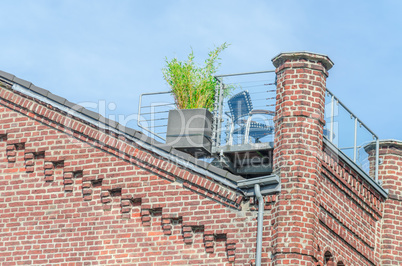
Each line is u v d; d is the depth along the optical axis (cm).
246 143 2230
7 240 2153
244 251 1984
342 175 2159
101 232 2091
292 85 2062
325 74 2105
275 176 1980
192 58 2597
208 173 2045
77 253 2094
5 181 2200
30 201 2164
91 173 2127
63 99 2189
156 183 2078
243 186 2016
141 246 2058
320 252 2020
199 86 2552
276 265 1938
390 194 2355
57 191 2152
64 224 2122
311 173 2006
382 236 2320
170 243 2042
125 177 2102
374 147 2406
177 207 2052
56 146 2173
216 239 2020
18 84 2239
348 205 2183
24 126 2216
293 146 2019
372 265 2277
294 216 1962
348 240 2166
